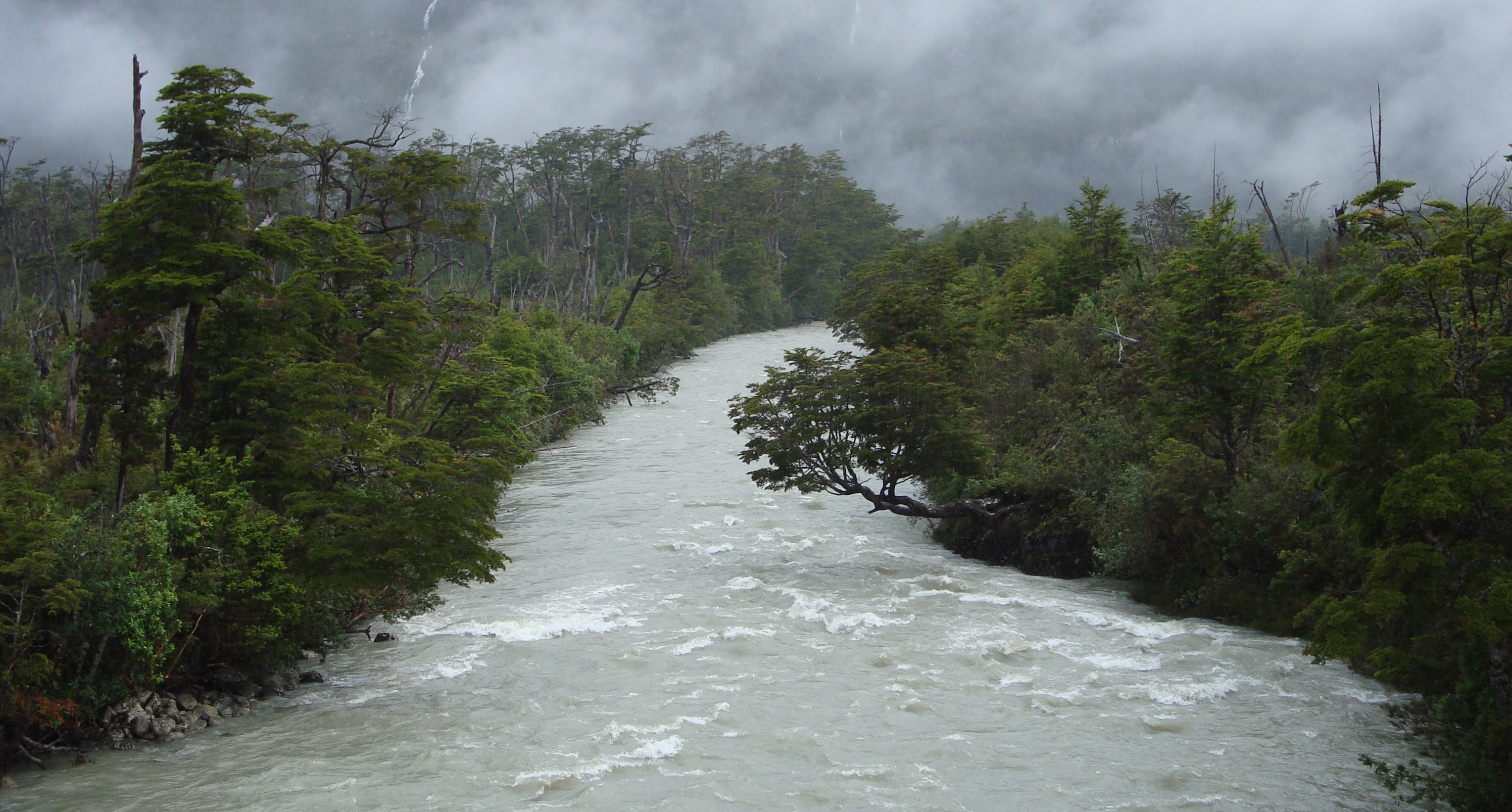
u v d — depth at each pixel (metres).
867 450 26.34
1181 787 13.99
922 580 25.58
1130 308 35.69
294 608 17.06
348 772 14.41
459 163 35.78
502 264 100.69
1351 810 13.22
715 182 125.75
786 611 23.14
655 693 17.72
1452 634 13.36
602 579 26.11
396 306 28.20
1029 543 27.47
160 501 17.00
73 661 14.62
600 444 52.88
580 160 112.69
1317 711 16.59
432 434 31.95
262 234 22.11
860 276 88.00
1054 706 17.06
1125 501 23.67
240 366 21.39
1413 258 14.12
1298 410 24.03
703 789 13.91
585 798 13.63
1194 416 23.14
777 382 27.77
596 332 74.88
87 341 21.45
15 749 14.08
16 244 70.62
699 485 40.75
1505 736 12.09
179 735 15.57
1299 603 20.48
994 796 13.72
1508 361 12.60
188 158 22.41
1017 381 34.62
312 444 19.22
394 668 19.16
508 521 34.16
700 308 97.88
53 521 14.95
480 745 15.40
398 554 17.64
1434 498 11.41
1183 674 18.45
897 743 15.52
